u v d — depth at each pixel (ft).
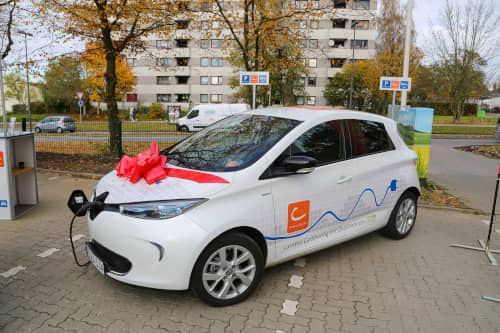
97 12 31.91
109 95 36.04
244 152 11.46
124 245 9.64
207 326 9.58
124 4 31.91
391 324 9.96
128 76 128.77
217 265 10.12
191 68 182.70
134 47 39.17
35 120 100.27
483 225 18.78
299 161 10.75
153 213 9.52
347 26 170.91
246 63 35.42
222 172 10.55
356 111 14.44
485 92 105.09
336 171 12.62
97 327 9.44
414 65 104.12
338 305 10.80
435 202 22.30
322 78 176.86
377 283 12.23
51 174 27.58
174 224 9.38
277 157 11.21
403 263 13.84
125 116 149.28
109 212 10.12
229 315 10.09
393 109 34.30
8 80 154.10
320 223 12.28
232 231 10.27
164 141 42.34
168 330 9.37
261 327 9.62
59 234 15.62
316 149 12.32
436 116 165.07
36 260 13.15
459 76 93.97
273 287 11.72
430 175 31.89
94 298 10.78
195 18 35.24
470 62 91.56
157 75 185.47
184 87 184.75
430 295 11.59
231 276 10.37
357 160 13.43
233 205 10.09
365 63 148.77
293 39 36.65
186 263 9.42
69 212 18.54
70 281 11.71
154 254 9.35
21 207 18.67
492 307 11.02
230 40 37.86
